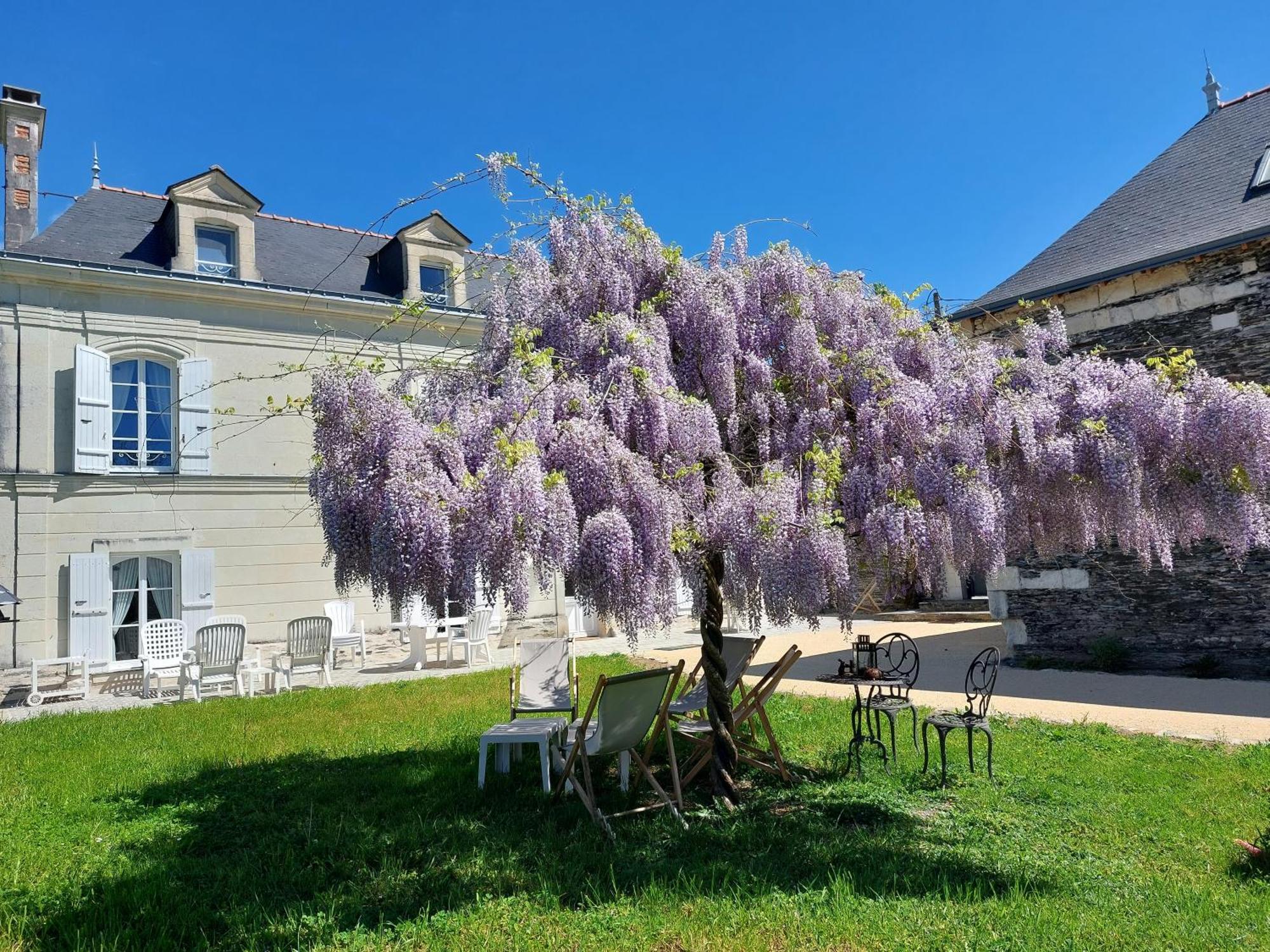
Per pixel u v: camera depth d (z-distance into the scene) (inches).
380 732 259.0
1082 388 169.8
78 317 406.0
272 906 131.9
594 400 155.1
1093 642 354.9
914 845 153.3
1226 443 158.6
